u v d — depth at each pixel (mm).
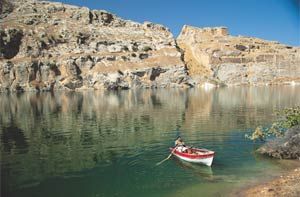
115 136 55688
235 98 126062
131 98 136000
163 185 32156
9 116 80938
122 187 31953
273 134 46938
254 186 30719
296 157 39312
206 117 74875
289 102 106438
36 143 51094
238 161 38688
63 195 30406
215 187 31156
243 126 61844
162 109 92125
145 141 51250
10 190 31672
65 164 39531
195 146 46719
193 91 182750
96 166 38531
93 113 85812
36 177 35094
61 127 65188
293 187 29125
